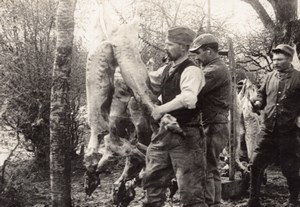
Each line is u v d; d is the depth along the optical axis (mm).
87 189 5582
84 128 10281
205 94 5195
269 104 6508
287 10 17344
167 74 4305
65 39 5785
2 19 10055
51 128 5824
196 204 4141
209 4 11344
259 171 6551
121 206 5852
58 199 5824
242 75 10117
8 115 9422
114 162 5559
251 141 8594
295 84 6336
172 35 4234
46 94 9539
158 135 4254
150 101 4719
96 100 5250
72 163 9852
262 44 15281
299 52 14742
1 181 6797
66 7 5773
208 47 5223
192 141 4152
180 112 4148
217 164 5316
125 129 5590
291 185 6547
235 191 7145
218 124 5242
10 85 9648
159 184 4293
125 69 4879
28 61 9695
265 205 6832
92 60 5188
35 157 9141
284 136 6391
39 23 9938
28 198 7023
